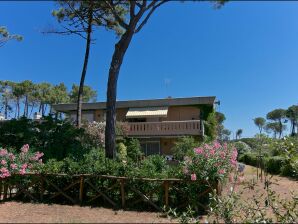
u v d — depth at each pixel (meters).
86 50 20.86
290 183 14.71
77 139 14.81
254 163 24.34
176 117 27.66
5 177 10.29
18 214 8.30
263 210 7.47
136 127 26.47
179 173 8.84
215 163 8.64
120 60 12.42
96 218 7.70
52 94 57.22
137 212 8.48
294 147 7.85
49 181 9.92
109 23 18.23
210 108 27.27
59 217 7.84
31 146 13.41
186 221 7.09
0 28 21.61
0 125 14.52
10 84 51.44
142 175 9.02
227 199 7.18
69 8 18.11
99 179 9.41
